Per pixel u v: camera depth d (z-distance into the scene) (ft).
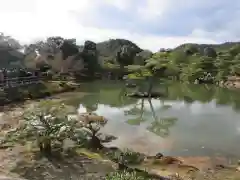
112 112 88.33
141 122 74.64
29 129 43.06
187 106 102.32
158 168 41.93
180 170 41.50
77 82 184.03
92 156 42.55
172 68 154.10
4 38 166.91
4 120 65.21
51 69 187.73
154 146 54.29
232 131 66.95
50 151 41.11
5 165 35.99
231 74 205.67
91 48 235.81
